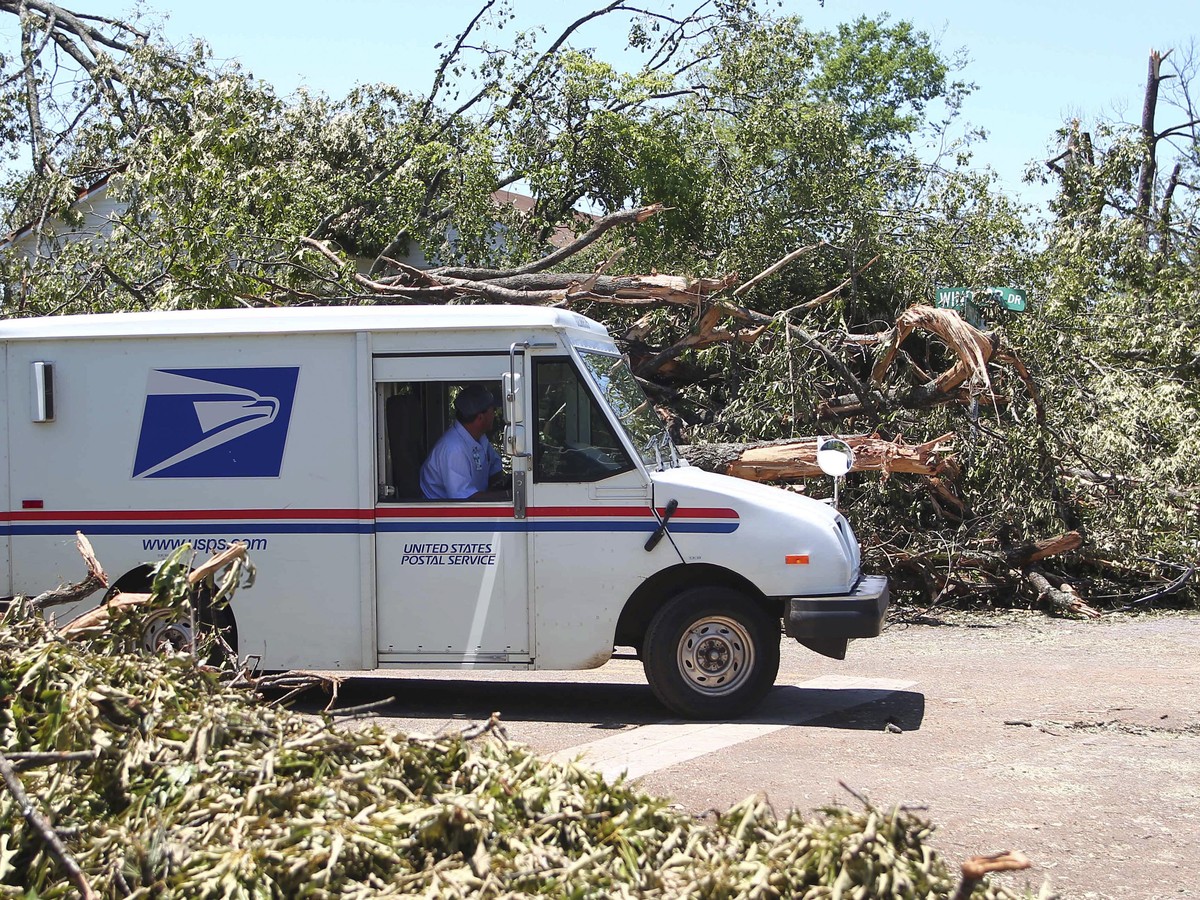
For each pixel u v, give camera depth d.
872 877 3.12
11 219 17.59
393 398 8.30
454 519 8.19
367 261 19.38
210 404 8.42
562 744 7.48
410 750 3.86
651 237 16.92
